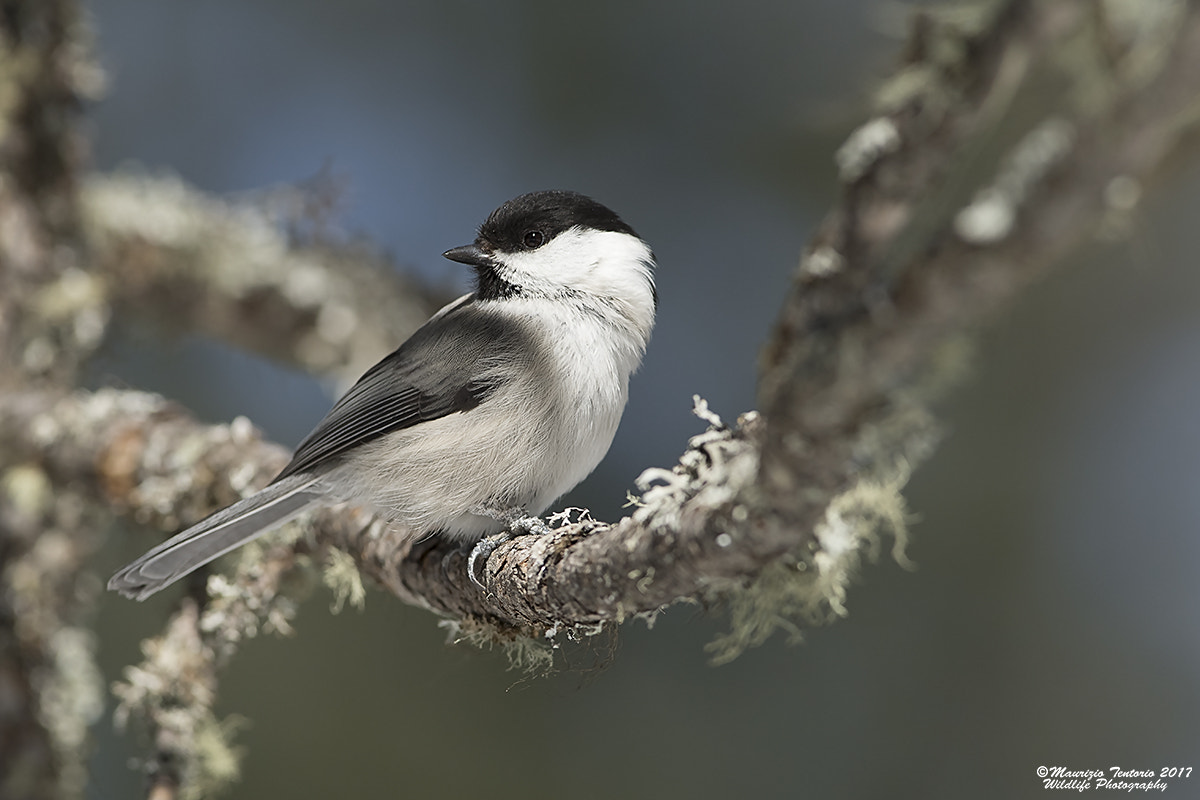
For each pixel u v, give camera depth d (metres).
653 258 7.95
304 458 6.97
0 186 7.20
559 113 10.80
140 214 8.36
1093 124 2.25
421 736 8.80
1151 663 8.62
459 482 7.21
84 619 7.37
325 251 9.62
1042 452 9.28
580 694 8.80
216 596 6.64
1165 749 8.36
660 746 8.65
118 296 8.42
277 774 8.73
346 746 8.80
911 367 2.89
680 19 10.49
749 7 10.25
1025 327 9.48
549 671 5.67
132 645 8.89
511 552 5.50
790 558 4.13
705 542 3.91
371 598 9.05
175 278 8.62
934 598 8.95
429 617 9.00
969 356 2.93
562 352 7.30
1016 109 3.51
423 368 7.33
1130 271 9.41
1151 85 2.17
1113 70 2.33
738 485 3.68
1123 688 8.55
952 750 8.55
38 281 7.38
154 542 8.08
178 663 6.37
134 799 8.63
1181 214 9.36
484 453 7.22
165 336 9.05
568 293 7.47
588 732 8.73
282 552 6.96
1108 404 9.42
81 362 7.76
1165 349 9.44
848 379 2.88
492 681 8.87
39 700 6.69
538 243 7.61
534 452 7.26
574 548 4.91
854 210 2.72
